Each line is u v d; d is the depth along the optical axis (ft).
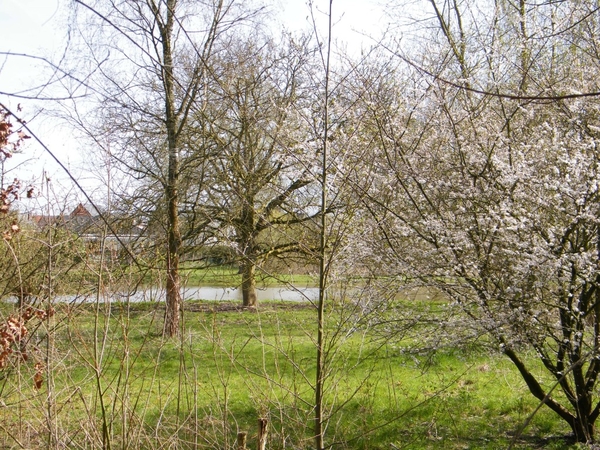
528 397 28.37
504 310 20.88
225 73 37.14
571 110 21.79
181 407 25.53
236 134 46.34
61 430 14.79
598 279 20.58
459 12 31.91
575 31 24.81
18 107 15.90
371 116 22.34
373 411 26.48
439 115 24.62
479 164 23.56
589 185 20.06
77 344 19.67
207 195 51.47
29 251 19.90
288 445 20.74
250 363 33.35
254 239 46.73
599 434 22.79
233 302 61.82
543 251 19.34
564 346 20.92
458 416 26.71
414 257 22.53
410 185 24.07
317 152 21.36
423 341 23.03
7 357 15.62
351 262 22.25
